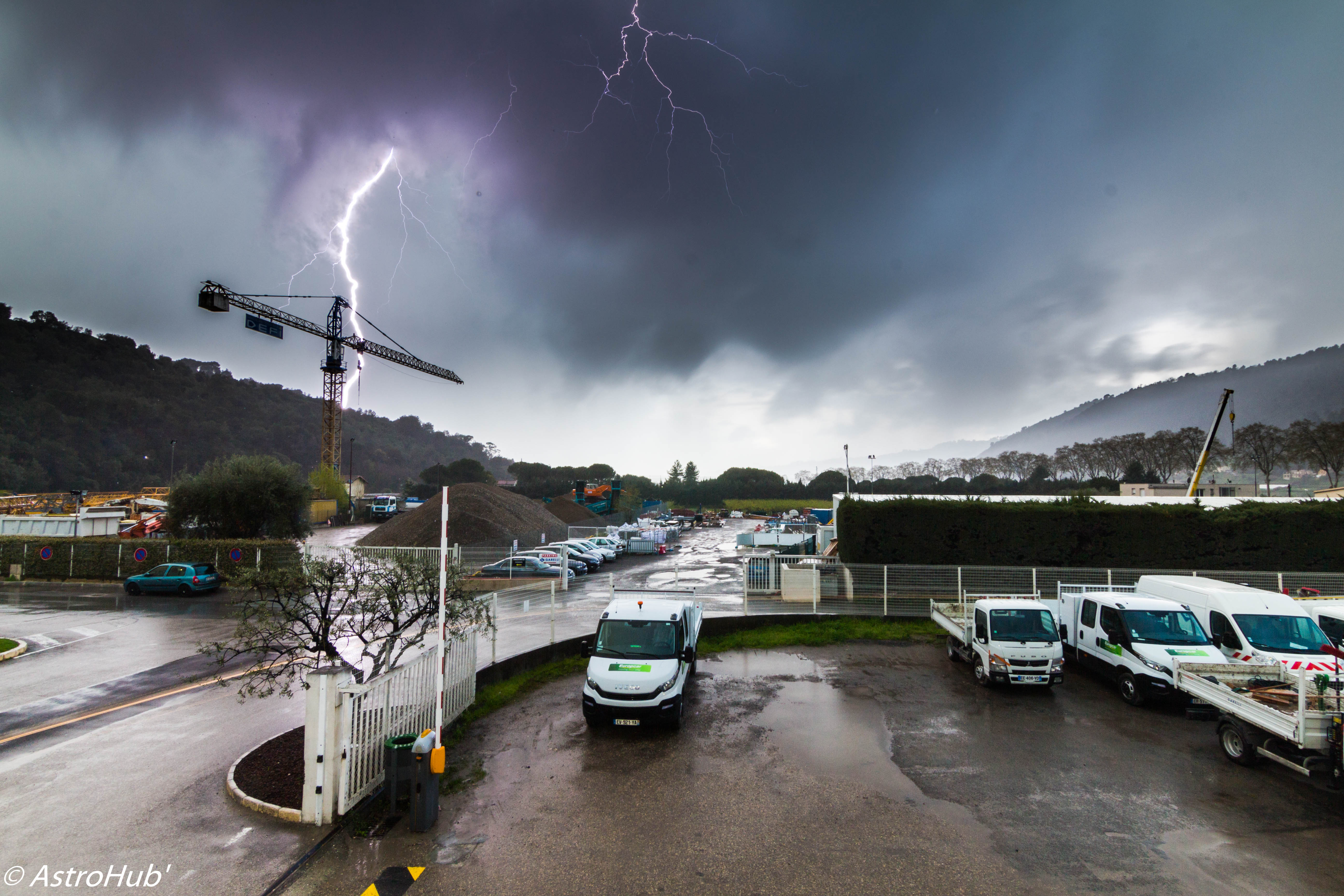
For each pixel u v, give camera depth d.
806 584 22.39
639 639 11.88
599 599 25.81
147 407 144.25
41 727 11.19
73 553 32.06
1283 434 93.44
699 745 10.56
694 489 138.00
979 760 9.97
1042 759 10.02
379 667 9.71
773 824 7.85
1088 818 8.04
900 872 6.77
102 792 8.48
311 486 41.50
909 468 194.75
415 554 30.38
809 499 131.12
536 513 52.59
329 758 7.71
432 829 7.66
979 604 14.63
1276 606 12.95
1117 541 23.67
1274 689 10.05
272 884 6.46
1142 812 8.22
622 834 7.59
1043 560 23.84
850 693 13.55
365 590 9.87
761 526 78.25
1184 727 11.59
